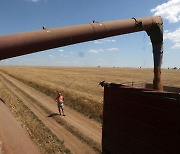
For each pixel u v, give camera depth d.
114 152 9.04
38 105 25.00
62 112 21.09
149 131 7.29
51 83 45.53
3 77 65.88
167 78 69.69
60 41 7.00
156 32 11.19
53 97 30.97
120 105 8.62
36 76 68.25
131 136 8.09
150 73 91.38
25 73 84.00
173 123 6.45
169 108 6.57
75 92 31.52
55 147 12.91
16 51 6.09
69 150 12.76
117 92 8.76
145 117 7.43
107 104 9.39
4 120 9.98
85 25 7.69
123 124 8.50
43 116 20.17
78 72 95.75
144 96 7.44
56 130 16.19
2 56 5.98
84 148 13.27
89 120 19.12
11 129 9.67
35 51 6.61
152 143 7.19
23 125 14.87
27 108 22.33
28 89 39.25
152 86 11.84
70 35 7.20
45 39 6.60
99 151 12.95
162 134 6.82
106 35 8.38
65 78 61.97
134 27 9.56
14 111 17.62
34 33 6.41
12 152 7.94
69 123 17.92
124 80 58.75
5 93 25.67
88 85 44.03
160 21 11.15
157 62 11.56
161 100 6.80
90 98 26.22
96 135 15.36
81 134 15.35
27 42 6.22
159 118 6.90
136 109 7.82
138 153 7.77
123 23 8.98
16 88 39.72
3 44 5.82
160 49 11.52
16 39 6.02
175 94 6.36
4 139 8.37
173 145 6.48
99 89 38.00
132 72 98.19
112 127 9.13
